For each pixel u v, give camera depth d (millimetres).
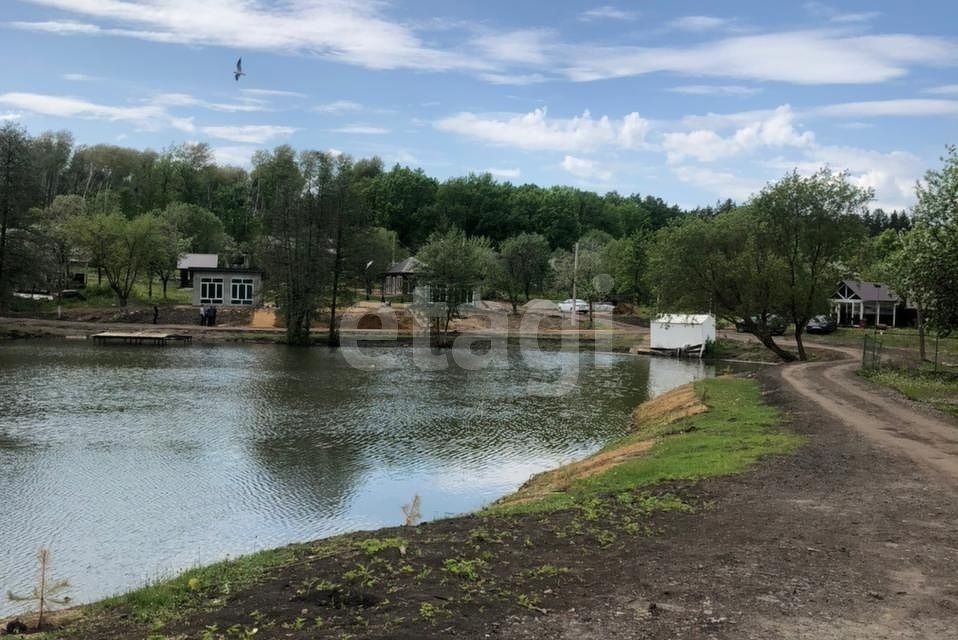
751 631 6289
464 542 9297
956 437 17500
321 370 43844
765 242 45781
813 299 44781
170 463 20469
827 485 12516
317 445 23312
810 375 33094
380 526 15492
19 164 61281
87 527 15070
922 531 9586
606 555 8656
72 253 76875
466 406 32094
